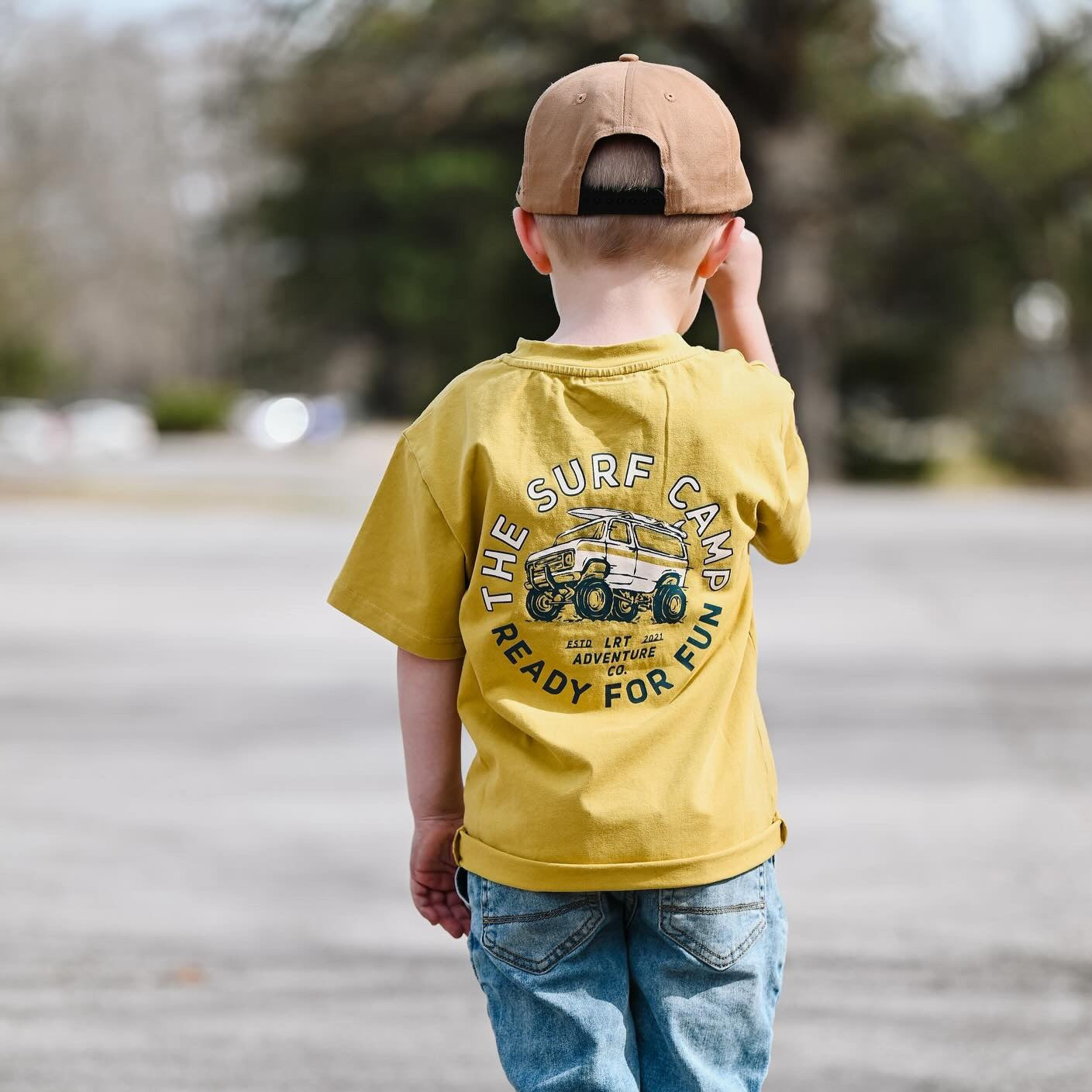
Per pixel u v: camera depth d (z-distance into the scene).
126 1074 4.69
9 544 22.19
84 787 8.35
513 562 2.72
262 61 34.09
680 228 2.80
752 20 35.03
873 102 38.47
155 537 23.39
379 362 81.31
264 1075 4.70
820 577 16.53
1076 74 36.28
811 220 37.09
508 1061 2.78
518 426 2.75
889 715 9.70
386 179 64.25
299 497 31.78
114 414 54.53
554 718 2.70
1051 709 9.82
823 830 7.24
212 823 7.61
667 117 2.78
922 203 41.69
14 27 62.22
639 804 2.66
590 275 2.83
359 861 6.98
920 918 6.01
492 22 34.09
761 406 2.80
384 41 34.41
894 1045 4.86
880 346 45.25
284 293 75.38
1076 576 16.53
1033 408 42.38
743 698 2.82
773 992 2.83
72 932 6.01
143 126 92.31
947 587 15.62
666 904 2.71
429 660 2.87
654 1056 2.77
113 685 11.30
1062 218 38.75
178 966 5.65
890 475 42.97
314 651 12.75
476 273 52.47
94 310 96.38
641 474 2.71
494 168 52.91
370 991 5.41
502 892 2.75
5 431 51.50
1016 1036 4.91
